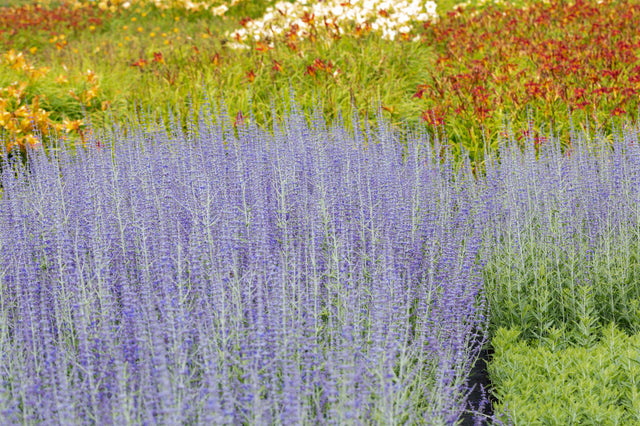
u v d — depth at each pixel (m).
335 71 8.76
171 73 9.48
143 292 3.56
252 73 8.66
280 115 8.08
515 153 5.66
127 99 8.91
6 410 2.77
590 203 5.22
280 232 4.57
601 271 4.74
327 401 3.12
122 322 3.42
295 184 4.93
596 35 10.42
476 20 11.98
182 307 3.36
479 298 4.74
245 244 4.27
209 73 9.26
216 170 5.09
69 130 7.84
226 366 3.13
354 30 10.19
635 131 5.55
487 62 9.42
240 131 6.05
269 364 3.08
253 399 2.88
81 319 3.18
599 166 5.60
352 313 3.43
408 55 9.99
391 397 2.92
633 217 5.06
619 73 8.12
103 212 4.52
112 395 3.01
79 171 5.27
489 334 4.64
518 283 4.63
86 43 14.23
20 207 4.75
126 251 4.31
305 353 3.26
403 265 4.31
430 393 3.46
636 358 3.76
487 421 3.66
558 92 7.88
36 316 3.51
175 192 4.99
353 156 5.36
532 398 3.64
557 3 12.43
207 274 3.84
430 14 11.91
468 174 5.72
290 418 2.73
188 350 3.30
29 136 6.98
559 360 3.90
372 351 3.26
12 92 8.14
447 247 4.54
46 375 3.08
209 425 2.68
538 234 5.12
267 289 3.62
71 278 3.67
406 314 3.72
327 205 4.56
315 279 3.61
